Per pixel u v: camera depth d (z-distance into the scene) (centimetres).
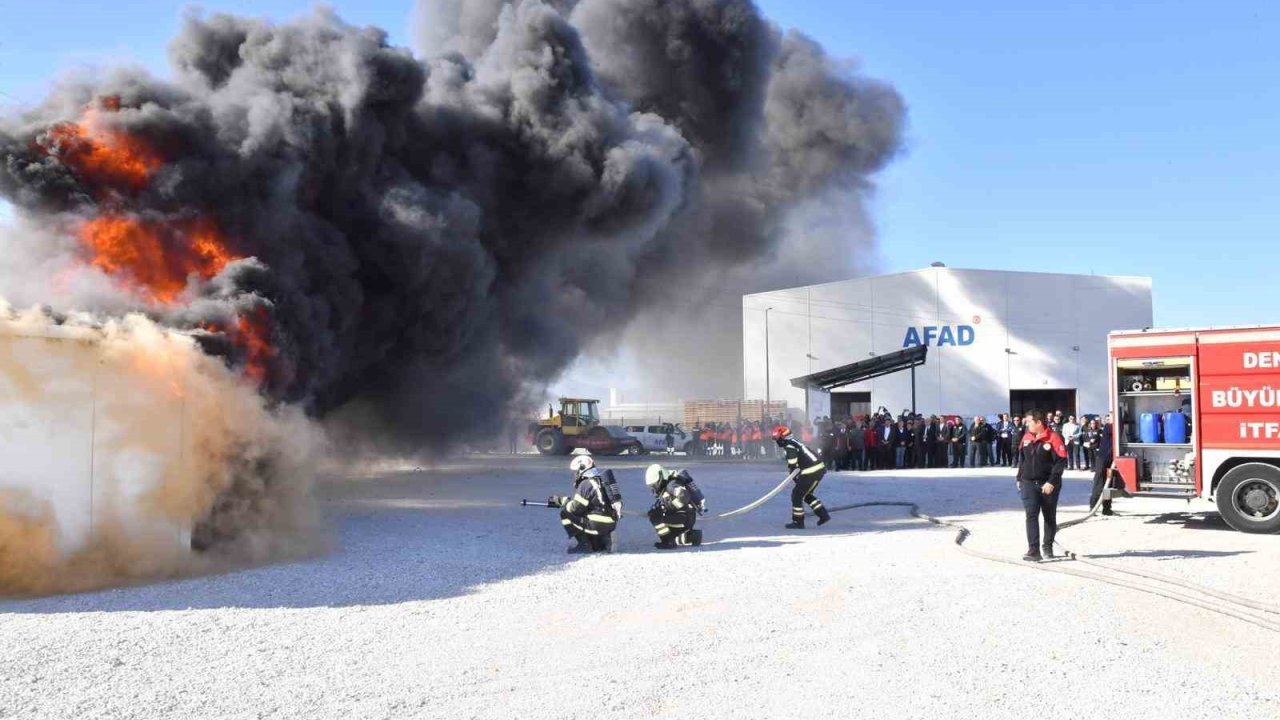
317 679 476
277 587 746
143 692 448
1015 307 3469
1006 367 3450
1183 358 1166
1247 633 575
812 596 699
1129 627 591
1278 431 1094
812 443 2616
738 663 508
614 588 738
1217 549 952
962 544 1003
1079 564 850
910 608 652
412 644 554
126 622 606
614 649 541
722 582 762
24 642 544
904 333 3562
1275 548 959
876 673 488
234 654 524
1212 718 412
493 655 527
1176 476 1184
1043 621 608
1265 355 1110
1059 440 875
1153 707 427
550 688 461
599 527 938
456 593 720
